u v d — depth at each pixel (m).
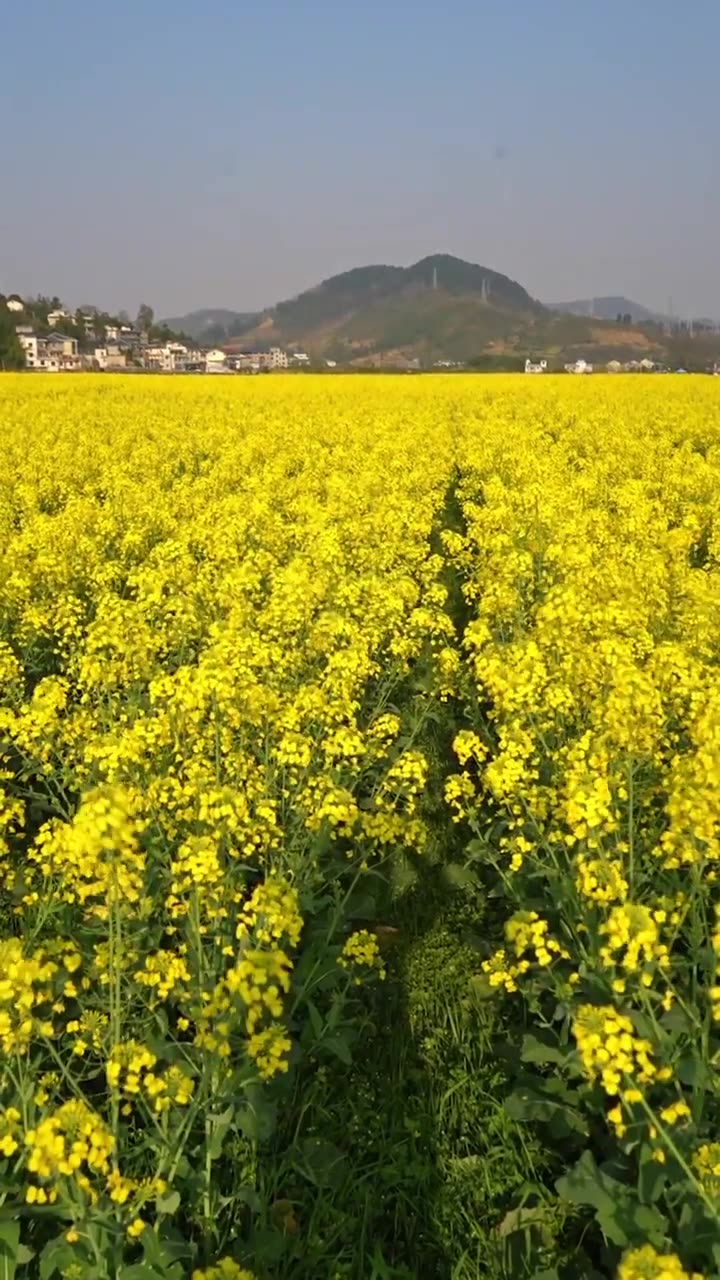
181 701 6.04
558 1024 4.77
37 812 6.79
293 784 5.84
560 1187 3.71
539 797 5.37
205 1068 3.75
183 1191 3.72
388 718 6.98
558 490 15.21
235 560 11.45
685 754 5.72
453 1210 3.94
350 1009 5.02
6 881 5.38
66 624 8.94
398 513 13.59
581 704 6.72
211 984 4.27
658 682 6.38
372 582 9.60
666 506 15.61
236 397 40.09
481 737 7.95
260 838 5.12
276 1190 3.87
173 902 4.58
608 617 7.44
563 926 4.88
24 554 11.69
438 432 25.34
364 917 5.54
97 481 18.70
